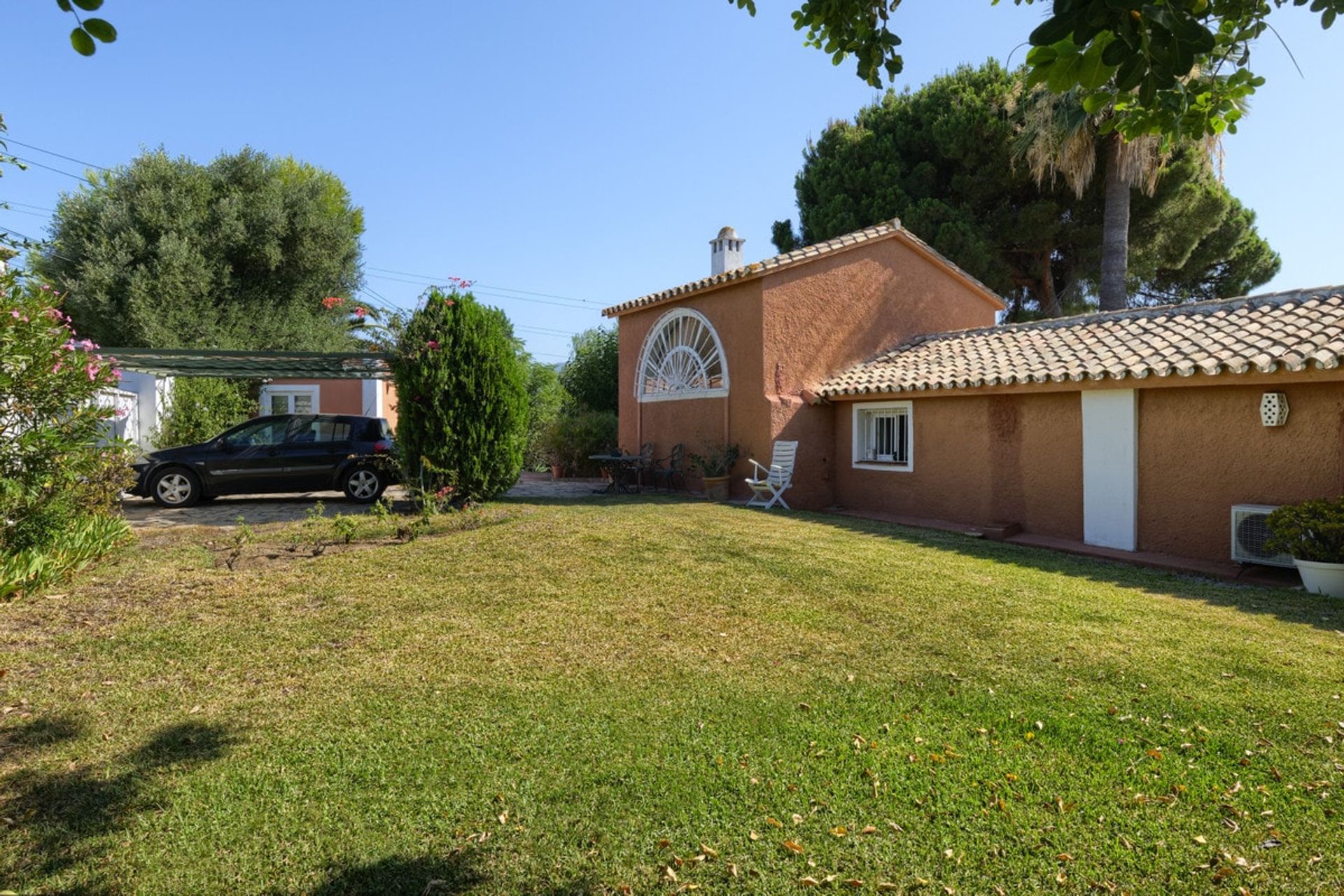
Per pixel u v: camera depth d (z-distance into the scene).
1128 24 1.96
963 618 5.36
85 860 2.63
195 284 18.81
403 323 10.45
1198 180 17.80
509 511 9.88
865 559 7.29
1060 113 14.95
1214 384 7.93
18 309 5.84
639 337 16.25
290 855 2.68
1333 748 3.38
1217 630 5.13
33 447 5.91
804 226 22.33
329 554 7.31
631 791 3.10
